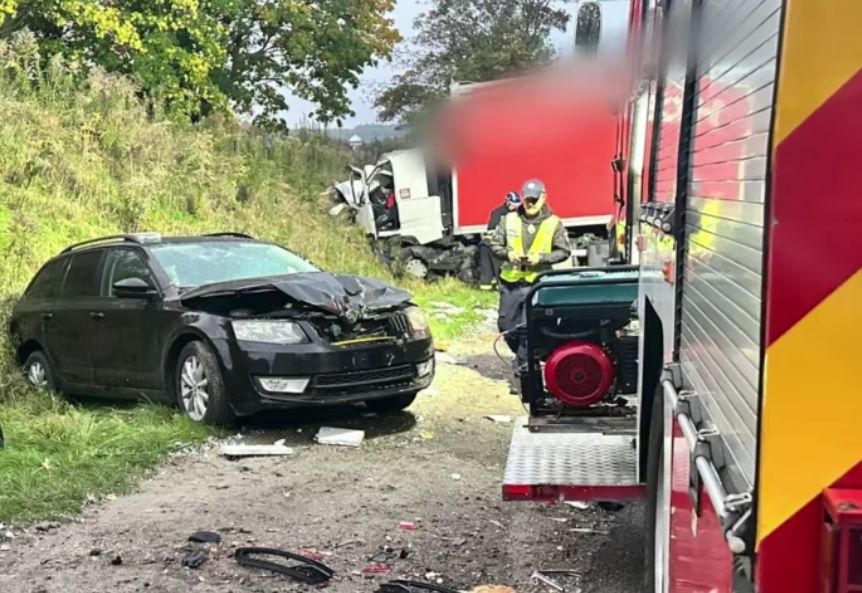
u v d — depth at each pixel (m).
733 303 2.13
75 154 17.08
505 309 9.05
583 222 20.44
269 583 4.77
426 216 21.84
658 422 3.82
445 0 23.61
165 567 4.97
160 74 22.61
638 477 4.26
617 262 6.98
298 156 23.73
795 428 1.73
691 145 3.01
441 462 7.07
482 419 8.52
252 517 5.79
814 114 1.71
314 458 7.17
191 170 19.38
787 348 1.74
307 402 7.60
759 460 1.76
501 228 9.16
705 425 2.48
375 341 7.89
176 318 8.00
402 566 5.02
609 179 20.23
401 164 21.81
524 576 4.89
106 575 4.85
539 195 8.88
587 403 5.36
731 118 2.30
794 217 1.72
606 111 7.02
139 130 18.52
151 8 22.91
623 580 4.82
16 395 9.27
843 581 1.65
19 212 14.12
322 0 28.56
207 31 23.97
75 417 7.69
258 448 7.26
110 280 8.88
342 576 4.88
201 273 8.59
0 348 9.73
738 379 2.04
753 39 2.06
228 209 19.39
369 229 22.11
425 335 8.36
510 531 5.57
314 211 22.34
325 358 7.61
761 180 1.90
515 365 8.59
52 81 18.61
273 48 29.12
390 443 7.65
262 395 7.55
